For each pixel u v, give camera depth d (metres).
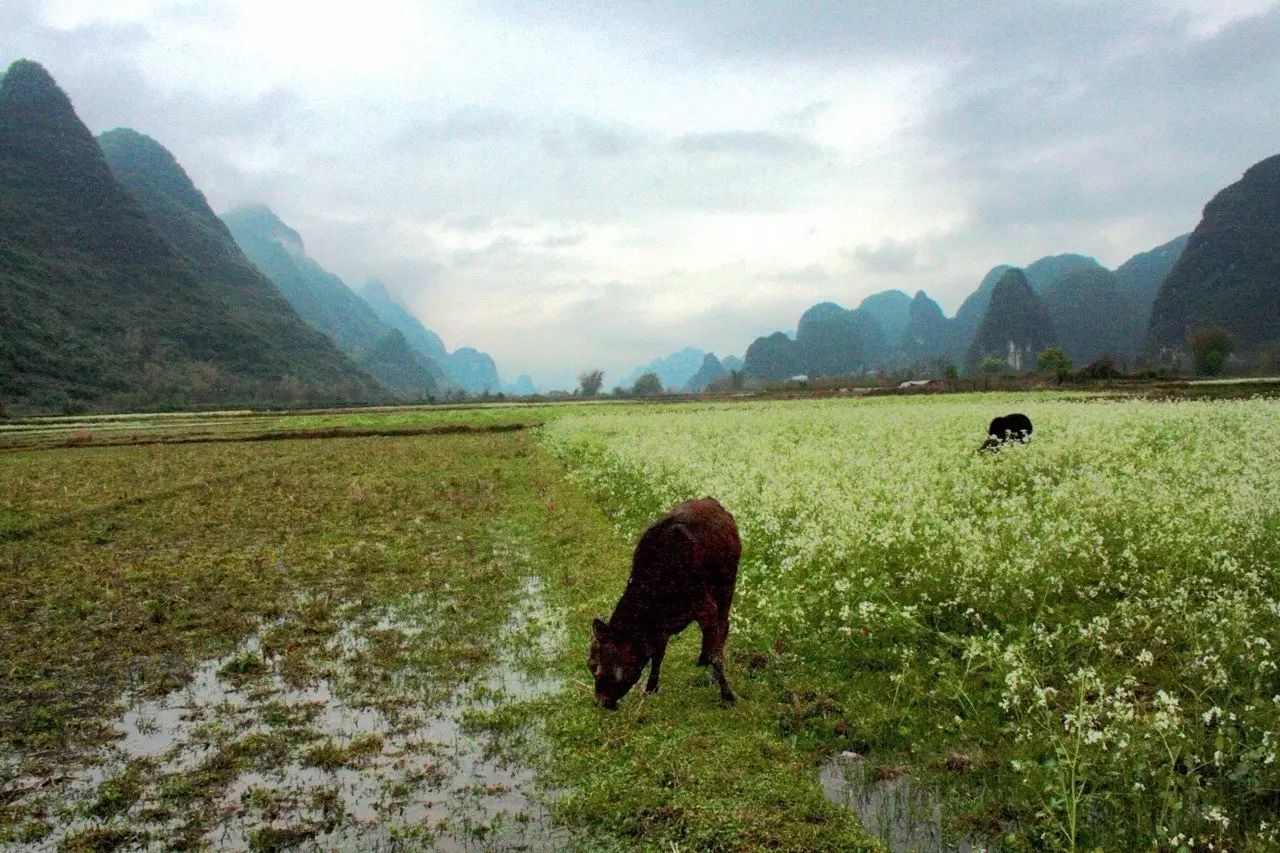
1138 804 4.11
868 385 95.19
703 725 5.63
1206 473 10.52
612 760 5.21
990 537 8.02
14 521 14.69
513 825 4.56
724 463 14.88
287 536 13.17
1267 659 5.47
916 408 30.83
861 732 5.39
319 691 6.68
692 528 6.20
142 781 5.20
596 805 4.68
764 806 4.54
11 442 37.28
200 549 12.34
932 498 10.00
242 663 7.23
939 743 5.19
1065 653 6.05
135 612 9.09
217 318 157.62
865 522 8.83
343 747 5.58
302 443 34.09
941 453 14.70
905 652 6.31
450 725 5.93
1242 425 15.95
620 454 17.42
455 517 14.52
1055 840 3.93
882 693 5.95
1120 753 4.38
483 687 6.61
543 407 68.12
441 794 4.93
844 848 4.12
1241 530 7.73
